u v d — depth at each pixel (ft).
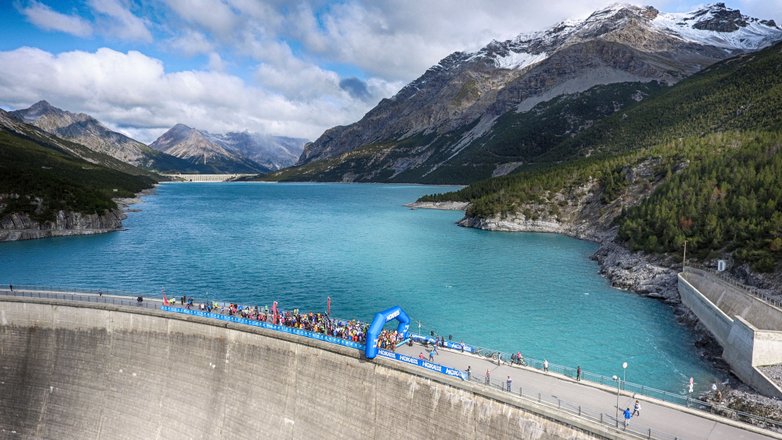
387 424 181.37
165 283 391.86
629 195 640.58
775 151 458.91
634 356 256.93
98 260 474.49
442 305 343.67
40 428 231.30
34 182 646.74
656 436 142.72
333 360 193.88
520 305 343.67
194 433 212.84
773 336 215.51
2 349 241.14
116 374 228.63
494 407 161.38
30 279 398.42
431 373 173.99
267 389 205.77
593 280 414.41
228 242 588.50
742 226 353.51
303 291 375.04
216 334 216.95
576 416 149.38
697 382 226.38
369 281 406.21
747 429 147.64
